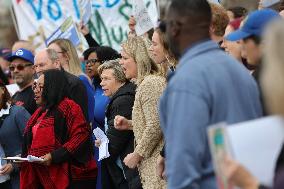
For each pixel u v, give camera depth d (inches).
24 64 411.2
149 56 316.2
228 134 160.9
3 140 378.3
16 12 534.0
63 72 348.8
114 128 332.2
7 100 384.5
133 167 304.2
